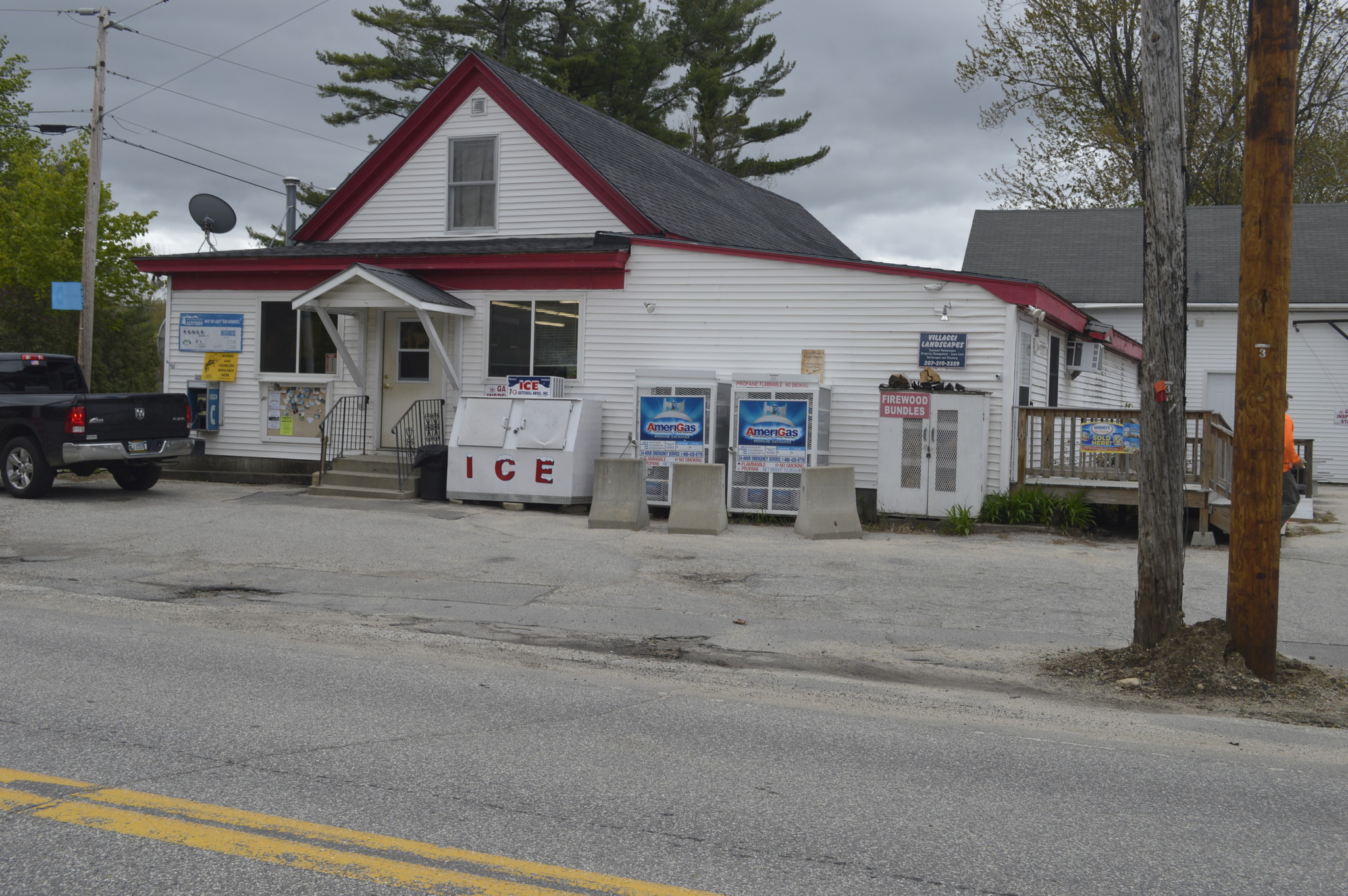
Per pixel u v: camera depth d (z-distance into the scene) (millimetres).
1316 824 4945
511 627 9164
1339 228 29469
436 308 17031
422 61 37719
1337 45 33031
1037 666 8164
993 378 15211
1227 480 14219
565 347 17578
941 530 14578
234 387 19656
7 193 31141
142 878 3992
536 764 5457
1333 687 7504
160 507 15453
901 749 5965
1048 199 37188
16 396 16219
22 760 5293
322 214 20797
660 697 6980
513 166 19453
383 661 7773
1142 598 8070
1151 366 8008
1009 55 32281
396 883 3982
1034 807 5062
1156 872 4316
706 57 44375
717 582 11219
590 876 4094
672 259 16922
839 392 16031
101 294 31719
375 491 17078
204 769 5219
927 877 4188
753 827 4668
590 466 16562
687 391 15656
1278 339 7441
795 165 44719
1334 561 12836
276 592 10422
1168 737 6426
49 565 11398
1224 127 33188
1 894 3840
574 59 36594
